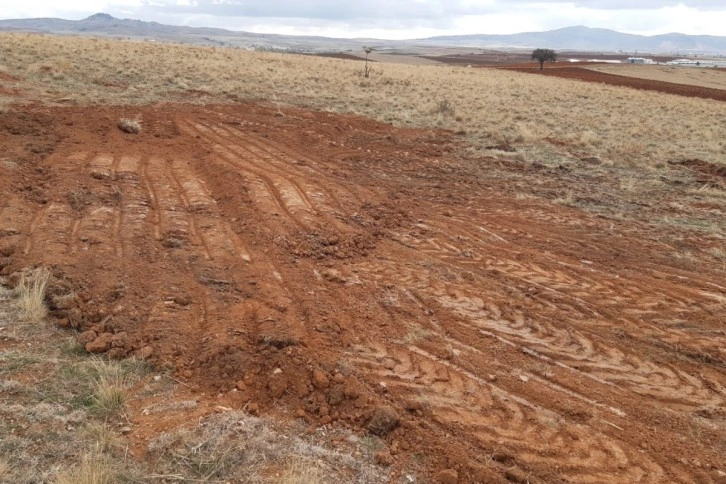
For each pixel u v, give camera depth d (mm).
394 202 10586
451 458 3877
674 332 6230
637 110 27156
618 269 8023
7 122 12109
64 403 4016
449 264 7859
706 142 18953
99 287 5770
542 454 4078
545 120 21656
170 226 7902
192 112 16500
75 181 9148
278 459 3693
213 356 4789
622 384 5160
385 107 21906
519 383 5016
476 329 6008
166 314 5406
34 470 3324
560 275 7703
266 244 7719
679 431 4527
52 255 6348
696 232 9914
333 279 6961
